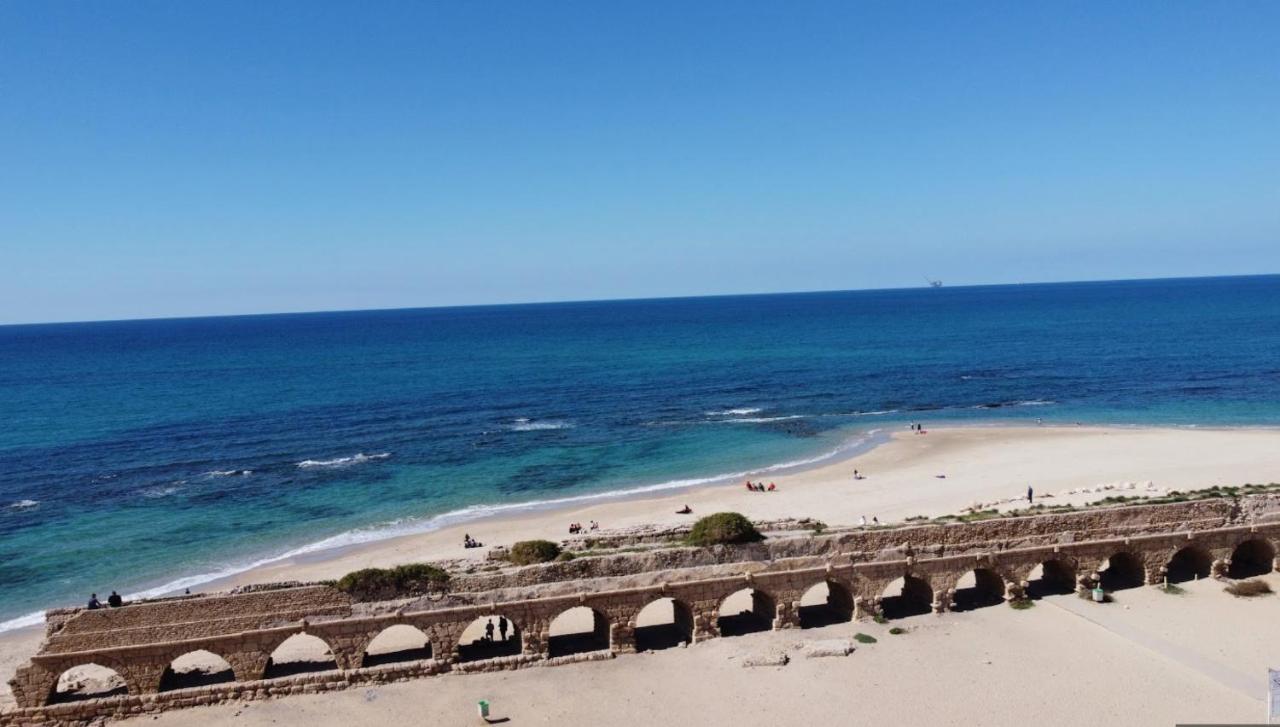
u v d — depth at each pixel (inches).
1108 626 1565.0
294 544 2326.5
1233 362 5698.8
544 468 3189.0
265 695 1369.3
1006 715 1267.2
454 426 4069.9
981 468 2947.8
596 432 3870.6
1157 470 2778.1
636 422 4106.8
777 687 1379.2
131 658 1326.3
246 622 1365.7
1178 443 3243.1
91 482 3043.8
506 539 2268.7
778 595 1583.4
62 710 1294.3
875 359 6555.1
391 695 1375.5
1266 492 1957.4
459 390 5305.1
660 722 1280.8
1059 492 2461.9
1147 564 1759.4
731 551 1565.0
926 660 1457.9
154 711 1330.0
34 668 1288.1
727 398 4805.6
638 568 1525.6
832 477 2901.1
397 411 4527.6
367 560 2129.7
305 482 3021.7
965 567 1664.6
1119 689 1332.4
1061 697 1314.0
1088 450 3181.6
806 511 2437.3
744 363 6496.1
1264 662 1412.4
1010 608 1672.0
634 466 3196.4
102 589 2001.7
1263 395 4416.8
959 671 1413.6
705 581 1546.5
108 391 5477.4
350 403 4820.4
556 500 2728.8
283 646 1581.0
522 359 7244.1
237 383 5831.7
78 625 1310.3
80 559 2218.3
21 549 2303.2
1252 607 1643.7
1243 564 1882.4
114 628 1320.1
